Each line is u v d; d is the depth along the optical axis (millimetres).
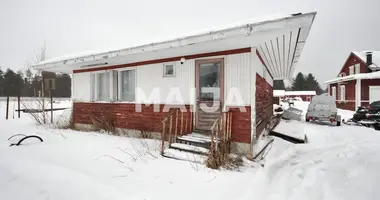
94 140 5547
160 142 5188
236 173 3242
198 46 4363
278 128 6406
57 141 5410
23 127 7867
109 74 6898
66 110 9984
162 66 5648
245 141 4422
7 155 4043
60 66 7059
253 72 4406
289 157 3992
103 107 7016
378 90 13656
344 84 16891
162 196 2549
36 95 11555
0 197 2559
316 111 8789
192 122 5141
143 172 3281
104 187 2750
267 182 2871
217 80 4875
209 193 2619
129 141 5402
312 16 2896
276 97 18750
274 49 4797
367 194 2367
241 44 4242
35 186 2791
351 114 12773
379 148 4074
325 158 3777
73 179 2971
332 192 2521
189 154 3971
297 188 2705
